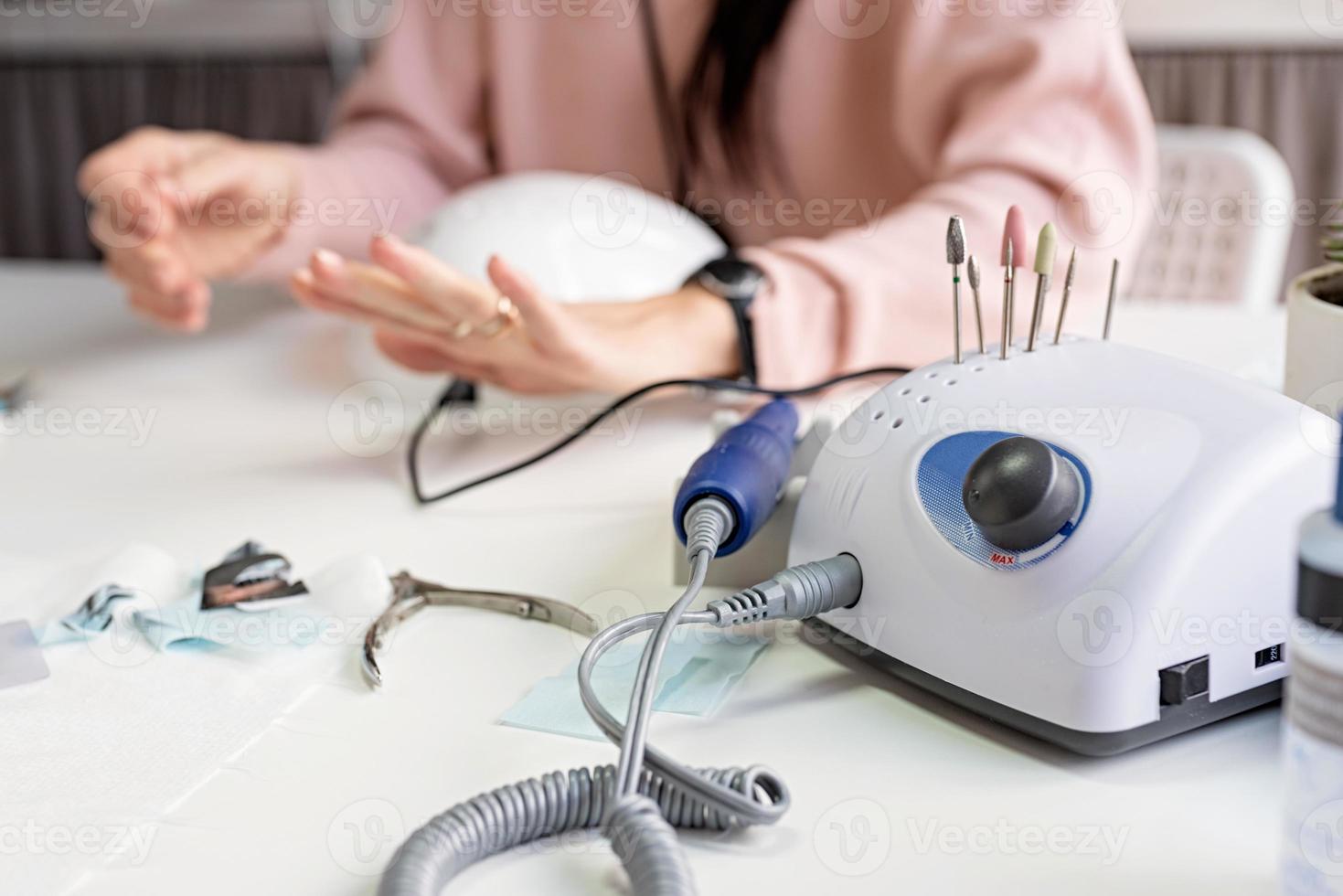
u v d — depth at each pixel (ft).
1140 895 0.82
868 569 1.12
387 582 1.32
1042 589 0.98
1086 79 2.31
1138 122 2.34
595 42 3.08
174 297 2.56
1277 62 5.62
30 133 7.37
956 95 2.50
